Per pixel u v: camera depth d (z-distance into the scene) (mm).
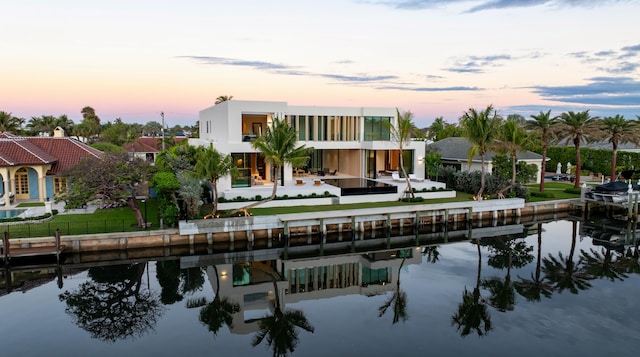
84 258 25609
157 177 27500
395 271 24516
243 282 22859
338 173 46500
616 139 44594
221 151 34250
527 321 17703
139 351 15273
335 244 30344
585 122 43344
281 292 21312
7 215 30391
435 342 15859
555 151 62375
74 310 18906
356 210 31062
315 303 19797
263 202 29719
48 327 17188
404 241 31672
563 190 45219
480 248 29562
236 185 34969
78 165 27344
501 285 21891
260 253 28125
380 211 31172
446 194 38156
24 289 21391
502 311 18578
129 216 31156
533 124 43094
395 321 17672
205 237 27547
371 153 42625
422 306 19281
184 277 23547
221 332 16812
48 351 15195
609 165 54812
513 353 15023
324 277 23641
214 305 19594
